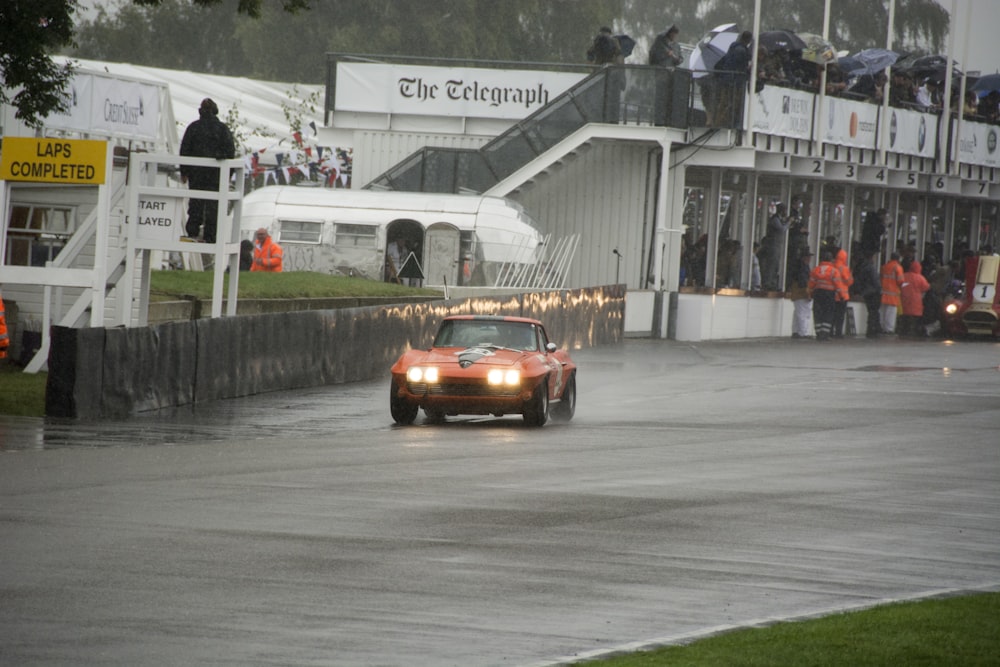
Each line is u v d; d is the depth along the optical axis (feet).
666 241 429.79
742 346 394.32
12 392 204.03
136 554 100.73
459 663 74.69
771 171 446.19
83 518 114.21
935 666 72.79
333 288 307.58
